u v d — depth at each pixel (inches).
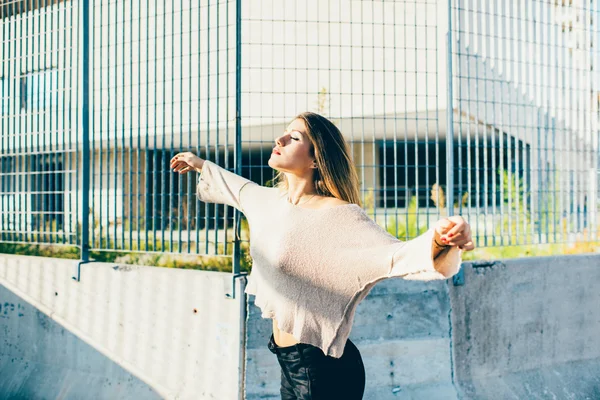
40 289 179.5
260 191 97.8
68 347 172.1
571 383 170.2
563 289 175.8
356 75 432.5
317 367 80.2
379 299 153.3
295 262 79.7
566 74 259.9
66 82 179.0
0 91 194.5
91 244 177.5
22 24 192.9
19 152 190.4
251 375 143.3
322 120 88.1
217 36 152.1
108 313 166.6
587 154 216.8
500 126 178.4
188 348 152.6
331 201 84.4
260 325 145.6
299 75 445.1
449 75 166.9
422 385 152.3
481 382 159.2
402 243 75.0
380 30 425.1
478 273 163.2
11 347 183.3
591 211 197.2
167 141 374.9
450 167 165.3
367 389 148.0
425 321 155.8
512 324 166.4
